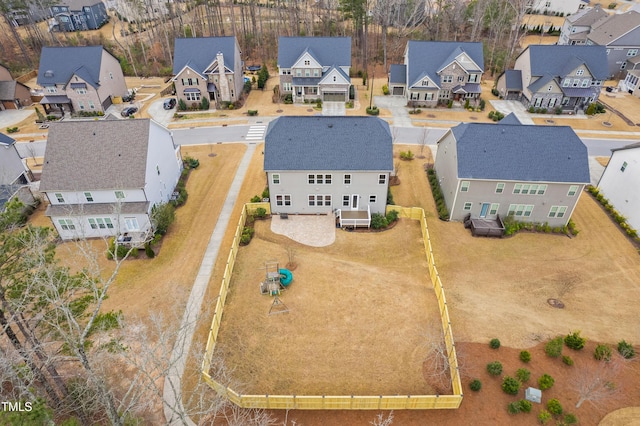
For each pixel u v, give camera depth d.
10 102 66.31
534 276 32.91
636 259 35.03
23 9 88.44
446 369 25.12
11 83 66.25
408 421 22.47
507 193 37.31
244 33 92.44
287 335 27.59
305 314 29.19
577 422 22.41
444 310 28.03
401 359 25.98
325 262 34.06
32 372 19.08
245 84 73.94
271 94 72.62
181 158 48.25
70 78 62.06
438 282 30.16
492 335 27.56
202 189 44.72
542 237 37.62
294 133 38.12
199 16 102.62
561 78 64.44
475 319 28.80
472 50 67.31
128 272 33.03
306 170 36.91
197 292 31.09
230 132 58.50
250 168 48.81
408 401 22.56
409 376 24.94
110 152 36.12
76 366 25.02
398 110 66.06
